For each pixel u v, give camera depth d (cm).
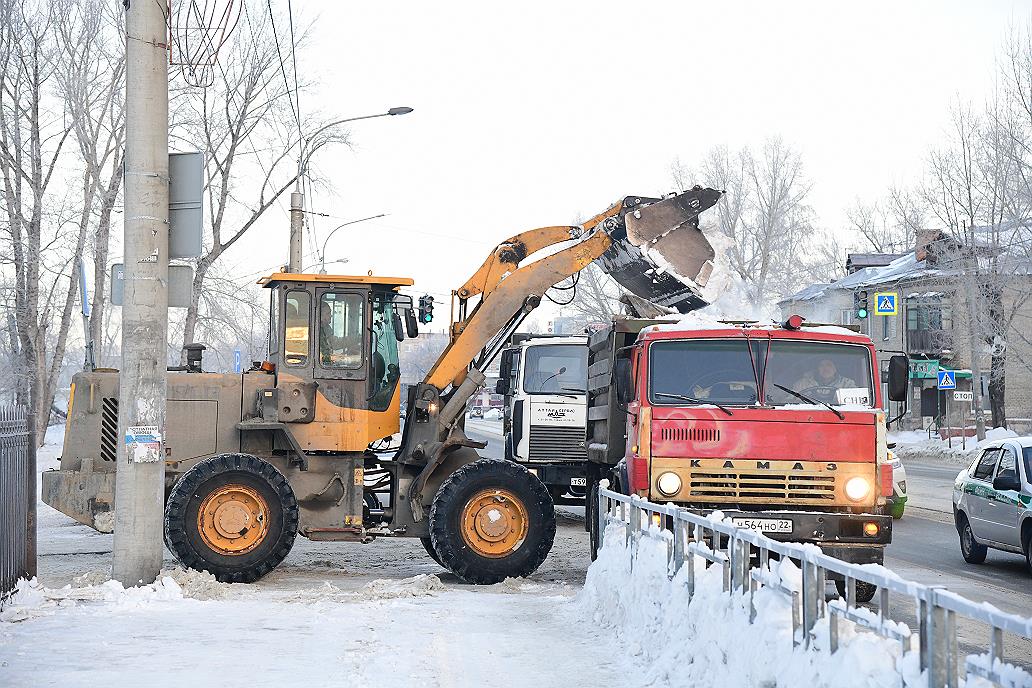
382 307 1481
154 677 806
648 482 1179
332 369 1448
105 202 4091
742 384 1214
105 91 4128
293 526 1344
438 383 1490
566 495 2258
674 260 1487
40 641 937
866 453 1177
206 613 1085
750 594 708
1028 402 6138
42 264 4247
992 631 460
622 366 1280
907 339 6119
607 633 976
